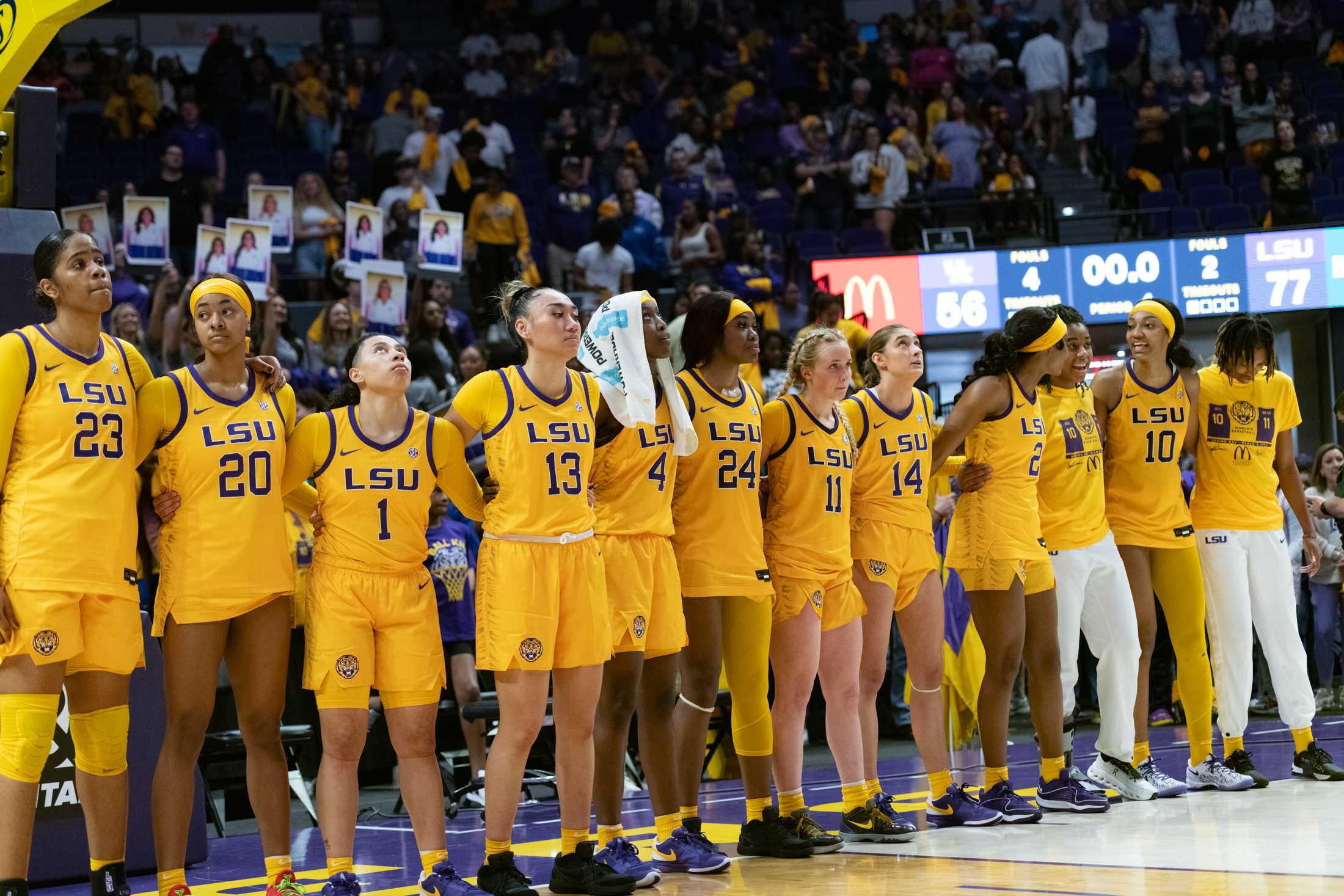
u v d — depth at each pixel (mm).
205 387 4324
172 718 4211
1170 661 9242
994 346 5570
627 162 16281
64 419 4117
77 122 16172
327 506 4414
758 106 17328
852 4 21219
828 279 12836
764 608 4961
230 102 16938
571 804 4555
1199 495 6332
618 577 4668
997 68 18547
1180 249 12969
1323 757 6242
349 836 4344
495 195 13742
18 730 4000
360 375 4422
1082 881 4152
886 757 8328
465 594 7527
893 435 5359
